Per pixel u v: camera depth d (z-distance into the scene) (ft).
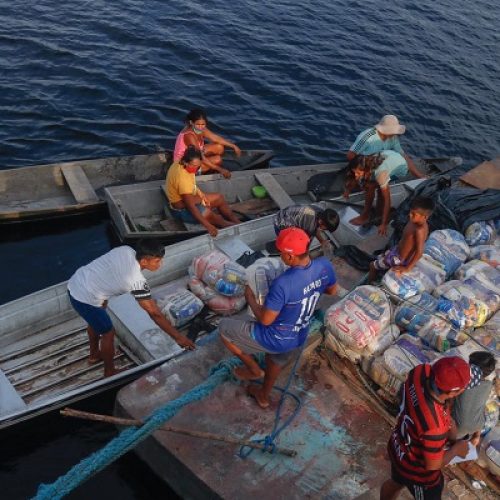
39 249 31.17
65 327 24.56
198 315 24.64
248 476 16.97
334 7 61.67
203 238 27.25
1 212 30.45
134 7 53.93
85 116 41.11
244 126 43.24
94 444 21.61
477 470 17.47
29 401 21.57
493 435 17.60
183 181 28.27
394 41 57.52
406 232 20.93
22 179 32.83
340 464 17.53
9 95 41.45
